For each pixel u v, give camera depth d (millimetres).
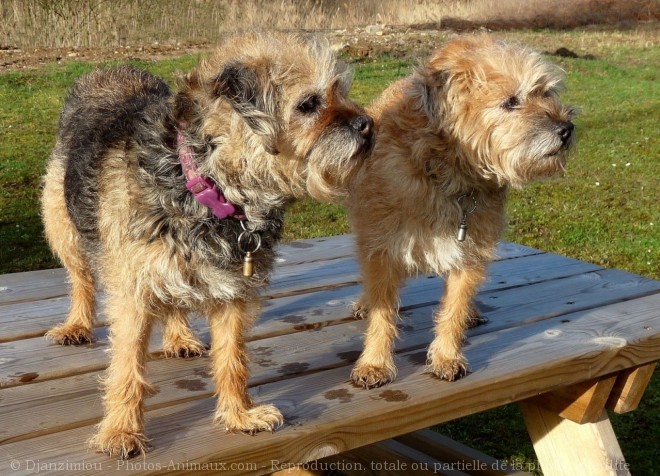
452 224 1595
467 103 1585
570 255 2916
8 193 3072
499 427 2035
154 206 1385
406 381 1548
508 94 1590
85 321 1646
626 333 1700
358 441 1458
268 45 1426
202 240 1391
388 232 1597
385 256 1600
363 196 1617
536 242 3025
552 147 1595
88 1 6324
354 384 1535
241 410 1424
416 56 1735
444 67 1598
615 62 6895
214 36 6414
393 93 1689
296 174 1418
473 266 1625
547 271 1980
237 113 1366
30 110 4141
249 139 1383
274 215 1439
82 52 5680
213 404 1476
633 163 4113
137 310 1405
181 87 1412
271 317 1741
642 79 6180
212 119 1380
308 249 2061
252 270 1415
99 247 1477
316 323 1726
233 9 6977
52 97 4402
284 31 1494
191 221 1385
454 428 2025
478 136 1578
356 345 1659
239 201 1397
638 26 9188
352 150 1428
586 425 1668
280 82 1404
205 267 1399
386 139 1601
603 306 1823
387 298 1593
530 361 1598
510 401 1573
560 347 1646
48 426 1407
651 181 3848
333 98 1436
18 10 6043
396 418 1481
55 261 2561
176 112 1400
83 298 1646
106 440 1357
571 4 9875
